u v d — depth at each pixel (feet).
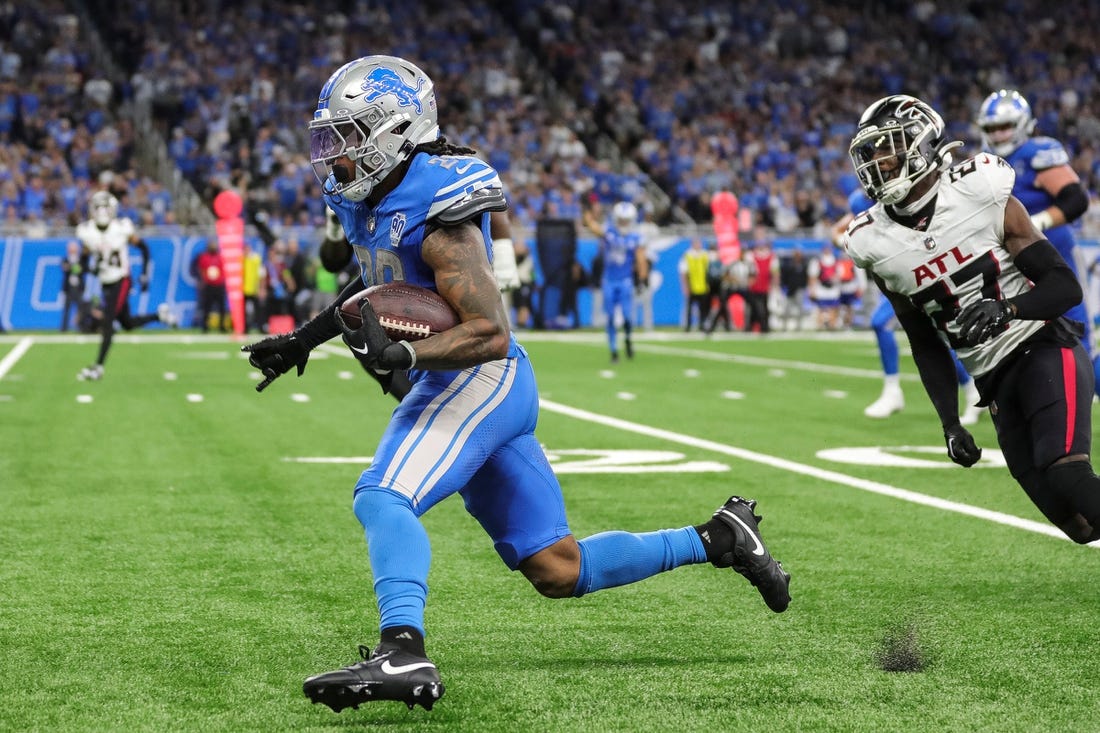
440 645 47.29
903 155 48.47
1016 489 81.41
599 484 83.87
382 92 39.60
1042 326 50.21
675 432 111.65
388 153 39.58
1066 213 83.61
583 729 37.58
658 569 44.88
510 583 57.11
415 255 39.70
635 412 127.34
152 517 72.33
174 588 55.83
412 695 36.47
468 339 38.45
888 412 122.42
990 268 49.73
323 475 87.25
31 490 81.15
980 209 49.37
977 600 53.52
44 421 117.39
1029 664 44.09
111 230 159.43
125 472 88.43
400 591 37.88
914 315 52.26
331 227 71.20
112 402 134.00
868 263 51.29
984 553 62.75
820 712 39.04
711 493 80.43
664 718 38.58
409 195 39.34
